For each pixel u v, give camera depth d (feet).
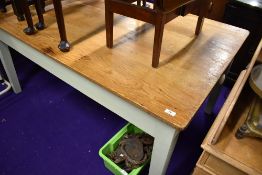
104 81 2.95
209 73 3.12
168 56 3.43
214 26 4.28
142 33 3.99
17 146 4.97
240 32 4.10
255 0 5.30
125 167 4.22
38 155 4.82
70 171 4.57
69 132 5.28
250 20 5.37
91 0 5.17
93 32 3.97
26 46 3.97
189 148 5.04
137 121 3.00
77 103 5.97
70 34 3.91
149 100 2.69
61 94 6.22
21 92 6.23
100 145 5.04
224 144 2.61
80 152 4.89
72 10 4.70
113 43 3.70
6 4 4.49
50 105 5.90
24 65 7.13
